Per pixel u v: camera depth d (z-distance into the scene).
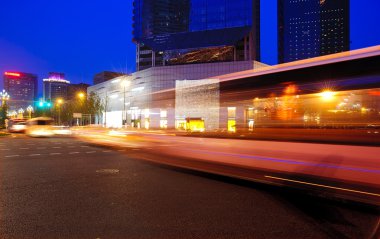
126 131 24.91
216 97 11.13
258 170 9.81
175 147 13.73
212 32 76.44
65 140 31.56
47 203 7.04
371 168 7.41
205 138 11.77
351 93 7.62
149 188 8.59
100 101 85.38
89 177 10.30
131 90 71.75
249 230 5.29
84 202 7.12
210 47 74.62
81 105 86.62
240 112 10.30
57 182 9.45
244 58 75.00
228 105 10.67
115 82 81.69
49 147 22.77
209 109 11.48
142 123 18.69
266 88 9.50
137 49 95.88
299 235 5.06
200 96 11.93
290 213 6.25
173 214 6.20
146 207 6.71
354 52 7.66
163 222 5.71
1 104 86.19
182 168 11.91
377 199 6.99
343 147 7.92
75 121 96.12
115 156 16.52
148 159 14.77
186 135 12.88
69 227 5.46
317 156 8.42
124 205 6.87
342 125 7.91
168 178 10.07
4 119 88.06
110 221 5.78
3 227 5.46
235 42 72.94
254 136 9.99
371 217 5.96
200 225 5.55
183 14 93.19
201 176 10.33
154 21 93.69
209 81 11.55
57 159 15.30
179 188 8.56
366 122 7.46
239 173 10.35
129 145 21.89
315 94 8.35
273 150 9.46
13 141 30.14
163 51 78.31
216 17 79.25
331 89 8.01
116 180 9.77
